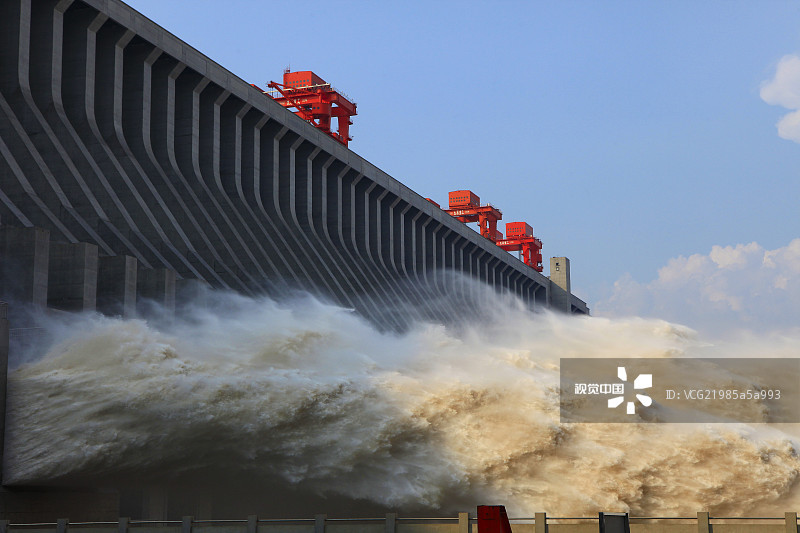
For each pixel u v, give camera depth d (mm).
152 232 49969
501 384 42750
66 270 38969
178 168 57688
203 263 51844
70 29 52062
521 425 42094
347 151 74000
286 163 67562
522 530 30250
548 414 42531
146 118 55469
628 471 42938
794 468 44344
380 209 80312
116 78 53312
